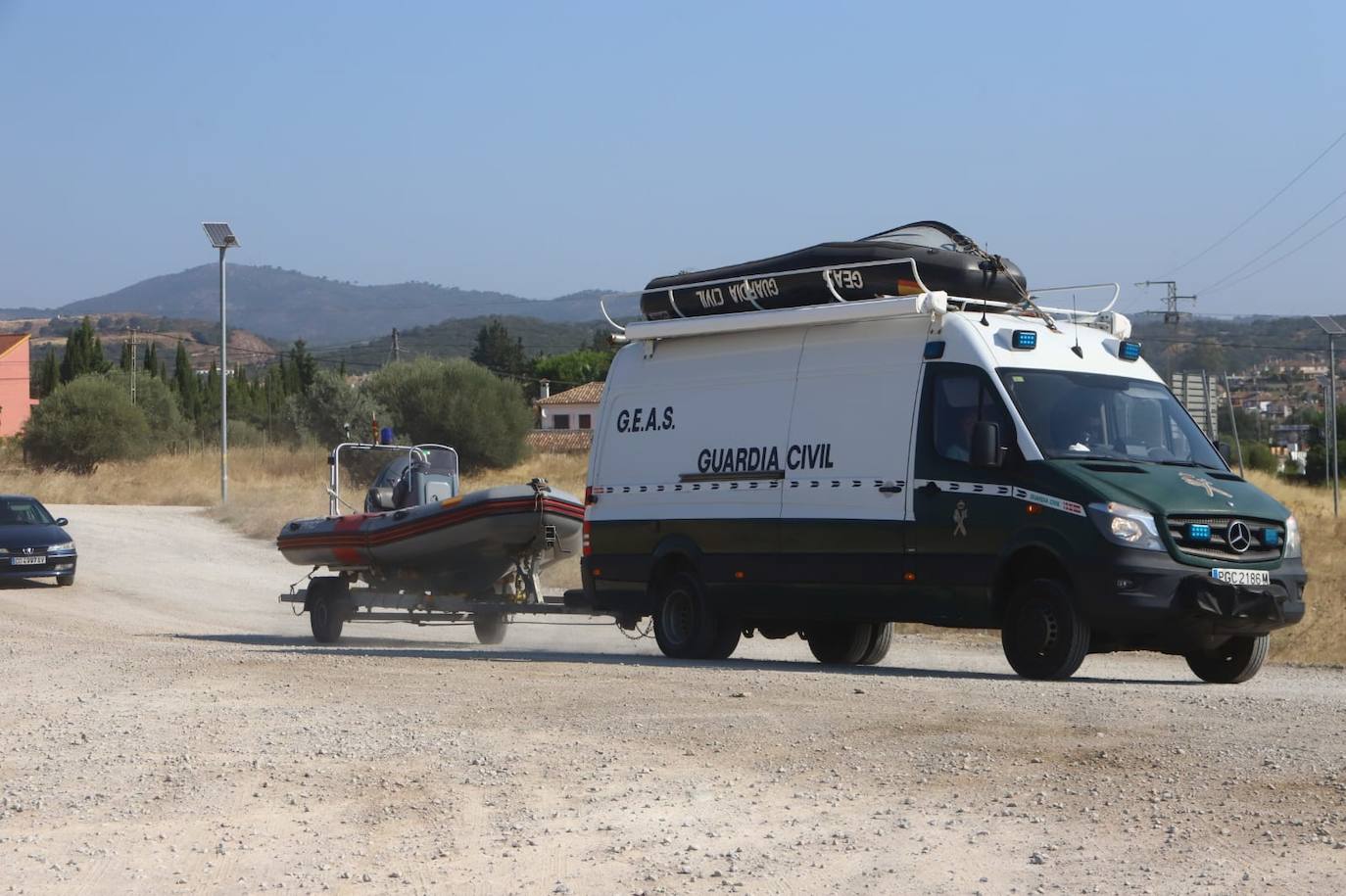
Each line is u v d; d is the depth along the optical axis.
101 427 61.09
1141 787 7.29
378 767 8.47
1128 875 5.93
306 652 14.84
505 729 9.51
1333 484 51.22
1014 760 8.02
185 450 64.62
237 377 104.25
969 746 8.40
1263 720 8.98
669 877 6.18
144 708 10.77
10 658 14.42
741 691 10.70
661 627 14.44
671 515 14.28
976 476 12.02
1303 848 6.17
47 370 101.44
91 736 9.64
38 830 7.25
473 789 7.87
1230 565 11.47
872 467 12.70
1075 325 13.13
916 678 11.64
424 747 8.97
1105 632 11.47
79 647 15.54
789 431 13.40
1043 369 12.38
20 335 103.00
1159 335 74.44
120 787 8.14
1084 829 6.62
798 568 13.15
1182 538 11.33
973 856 6.31
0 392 100.38
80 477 54.09
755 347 13.88
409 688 11.39
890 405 12.67
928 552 12.26
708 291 14.16
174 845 6.93
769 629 14.67
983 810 7.05
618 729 9.35
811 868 6.24
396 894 6.09
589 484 15.22
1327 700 10.16
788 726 9.23
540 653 15.50
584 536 15.21
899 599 12.45
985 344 12.29
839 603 12.91
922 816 7.00
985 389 12.12
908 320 12.77
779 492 13.38
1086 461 11.78
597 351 136.25
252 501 39.16
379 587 17.64
